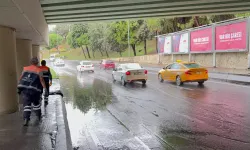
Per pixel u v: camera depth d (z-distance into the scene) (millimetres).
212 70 25484
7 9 7023
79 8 13852
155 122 8938
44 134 6812
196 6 14789
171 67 20797
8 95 9547
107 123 9016
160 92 16109
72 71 40781
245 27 23625
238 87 17281
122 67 21578
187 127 8195
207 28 28953
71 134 7836
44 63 10797
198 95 14383
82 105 12516
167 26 47469
